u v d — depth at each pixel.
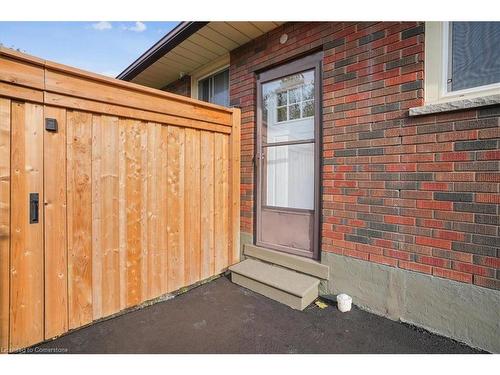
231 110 3.43
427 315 2.16
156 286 2.71
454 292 2.03
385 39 2.34
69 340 2.04
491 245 1.87
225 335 2.13
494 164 1.85
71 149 2.12
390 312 2.35
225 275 3.40
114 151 2.38
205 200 3.19
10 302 1.86
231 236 3.48
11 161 1.83
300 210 3.11
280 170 3.33
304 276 2.89
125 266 2.47
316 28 2.83
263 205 3.48
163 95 2.67
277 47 3.21
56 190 2.05
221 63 4.07
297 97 3.16
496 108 1.83
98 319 2.31
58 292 2.08
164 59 4.10
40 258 1.98
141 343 2.03
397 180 2.29
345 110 2.60
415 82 2.18
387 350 1.95
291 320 2.35
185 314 2.45
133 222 2.52
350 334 2.14
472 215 1.94
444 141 2.05
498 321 1.86
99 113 2.27
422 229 2.17
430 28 2.14
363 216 2.50
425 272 2.16
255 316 2.42
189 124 2.97
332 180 2.71
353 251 2.57
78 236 2.17
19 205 1.88
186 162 2.97
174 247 2.86
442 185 2.06
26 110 1.89
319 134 2.91
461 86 2.05
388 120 2.33
